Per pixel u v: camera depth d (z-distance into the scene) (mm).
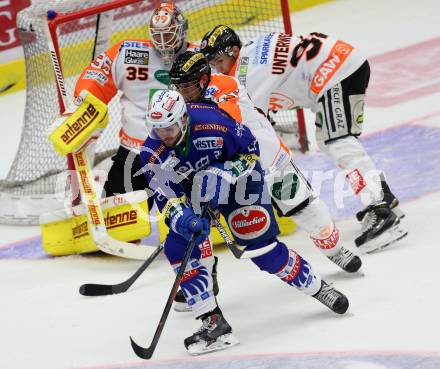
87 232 18734
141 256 18016
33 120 23172
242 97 15406
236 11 27859
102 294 16625
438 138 23562
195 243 13445
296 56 17984
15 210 21984
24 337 15273
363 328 13828
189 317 15406
